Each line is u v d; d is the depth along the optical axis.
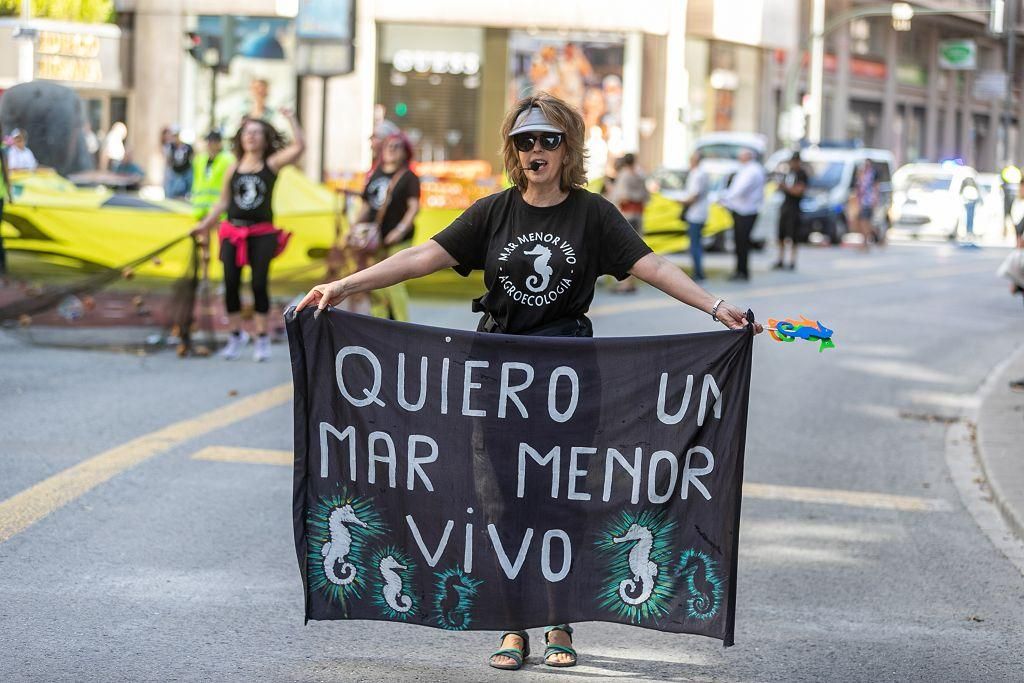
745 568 7.55
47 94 20.34
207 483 8.86
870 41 63.38
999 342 17.86
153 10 35.84
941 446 11.17
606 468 5.55
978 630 6.62
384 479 5.64
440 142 42.22
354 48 21.39
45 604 6.48
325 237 17.42
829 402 13.02
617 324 17.52
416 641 6.21
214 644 6.05
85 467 9.10
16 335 14.39
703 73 47.81
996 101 77.00
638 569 5.56
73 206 16.44
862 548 8.05
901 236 45.78
